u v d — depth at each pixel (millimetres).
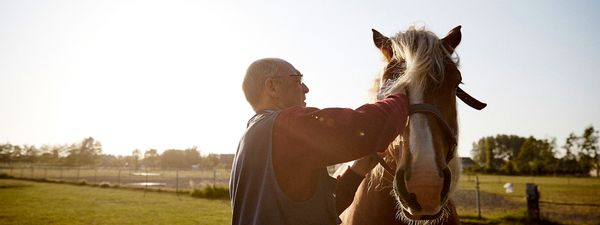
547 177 53500
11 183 31359
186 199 19391
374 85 2053
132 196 20875
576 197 20469
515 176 57844
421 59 1679
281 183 1269
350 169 2062
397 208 1997
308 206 1260
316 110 1323
